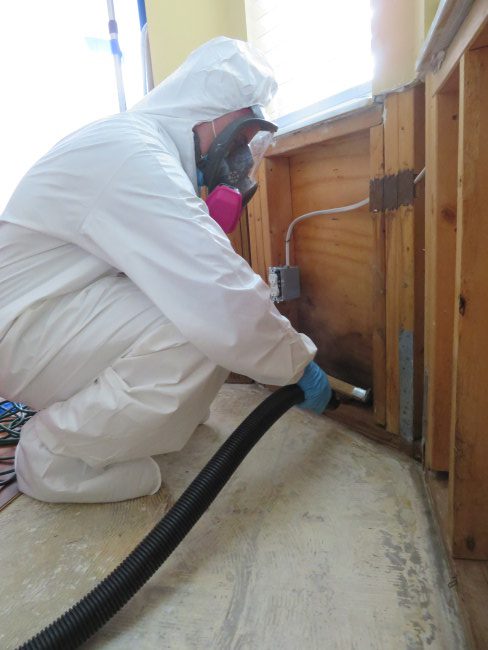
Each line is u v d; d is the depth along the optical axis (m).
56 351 0.80
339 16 1.06
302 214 1.29
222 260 0.73
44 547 0.77
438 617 0.59
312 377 1.01
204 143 0.90
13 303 0.80
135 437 0.80
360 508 0.82
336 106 1.04
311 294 1.33
